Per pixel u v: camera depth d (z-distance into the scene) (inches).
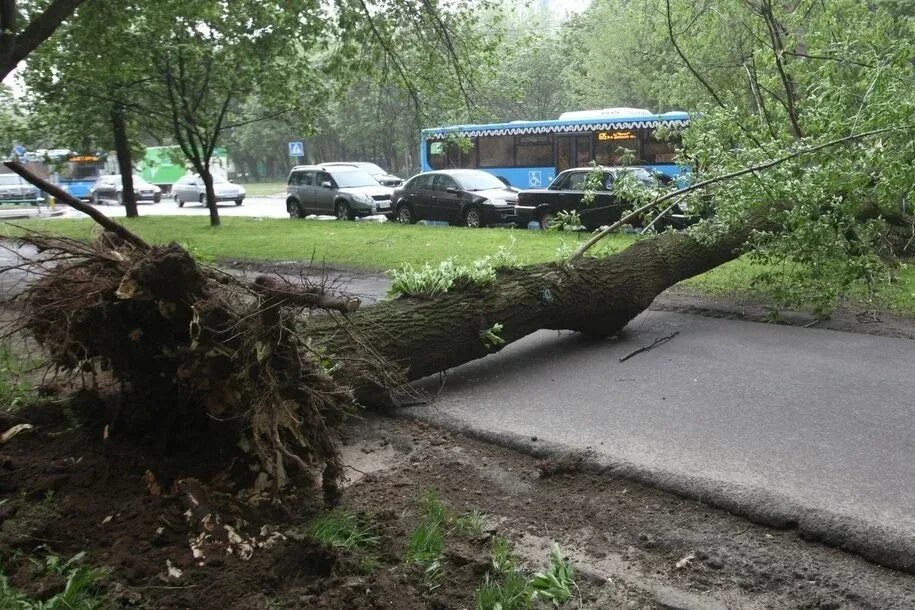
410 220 960.9
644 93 1268.5
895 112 326.0
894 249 446.0
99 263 161.6
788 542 152.8
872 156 321.7
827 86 357.4
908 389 244.8
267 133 2603.3
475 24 604.4
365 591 130.7
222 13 751.1
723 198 348.2
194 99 899.4
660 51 929.5
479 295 255.6
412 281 251.6
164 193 2190.0
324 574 135.6
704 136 369.7
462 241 669.3
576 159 1051.9
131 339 157.5
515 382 260.5
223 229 874.8
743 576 140.4
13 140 911.0
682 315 369.4
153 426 171.6
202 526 144.7
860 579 139.3
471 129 1116.5
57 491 154.6
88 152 1029.2
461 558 143.1
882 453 191.2
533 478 183.0
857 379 257.3
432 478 182.9
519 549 149.6
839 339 315.0
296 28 685.3
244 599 127.4
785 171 336.2
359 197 1051.3
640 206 383.9
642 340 320.5
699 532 155.6
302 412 160.6
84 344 163.5
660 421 217.2
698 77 450.0
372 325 226.2
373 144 1962.4
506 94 637.3
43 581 126.8
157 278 145.9
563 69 1721.2
